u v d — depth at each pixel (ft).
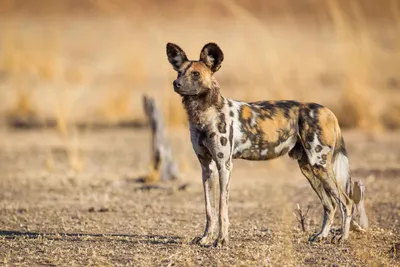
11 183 162.20
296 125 104.68
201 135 101.40
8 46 358.23
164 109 246.47
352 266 92.53
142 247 101.24
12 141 219.41
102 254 97.55
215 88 100.99
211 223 103.04
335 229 112.47
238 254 96.78
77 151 199.11
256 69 302.45
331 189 103.60
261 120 103.30
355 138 220.43
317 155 103.50
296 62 338.34
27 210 133.49
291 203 138.10
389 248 102.01
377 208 132.36
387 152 195.93
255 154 104.17
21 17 609.01
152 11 573.74
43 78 328.29
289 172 175.01
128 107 270.67
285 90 242.78
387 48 371.76
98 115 264.31
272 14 599.57
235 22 545.03
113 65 372.38
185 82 99.25
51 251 99.71
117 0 552.00
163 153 163.84
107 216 127.95
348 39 254.06
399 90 292.40
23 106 267.59
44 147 209.97
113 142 217.97
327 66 342.64
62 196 148.05
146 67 346.95
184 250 97.50
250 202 139.95
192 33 473.26
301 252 98.89
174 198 144.97
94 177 168.66
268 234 110.52
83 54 409.90
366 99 242.78
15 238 108.17
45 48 385.09
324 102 261.44
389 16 556.10
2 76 331.57
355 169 171.83
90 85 316.19
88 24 553.64
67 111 250.37
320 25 533.55
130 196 147.43
